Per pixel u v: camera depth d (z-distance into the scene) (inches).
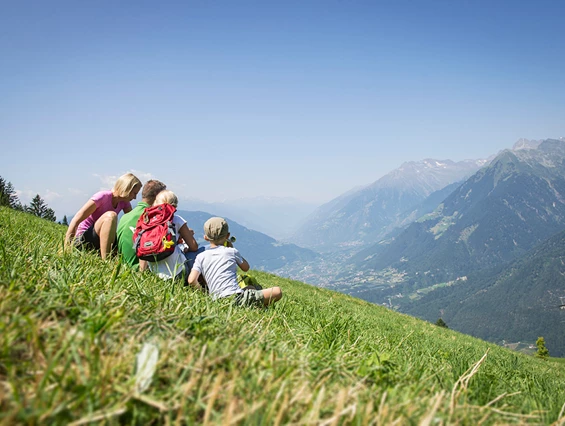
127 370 82.3
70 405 66.4
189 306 151.1
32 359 79.4
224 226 263.3
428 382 122.6
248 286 271.4
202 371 86.3
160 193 277.4
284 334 162.6
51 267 155.9
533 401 124.3
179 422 70.2
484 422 93.1
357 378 108.0
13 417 57.8
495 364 273.1
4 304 92.1
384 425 75.8
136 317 114.6
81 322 98.0
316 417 73.1
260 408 74.9
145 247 248.4
